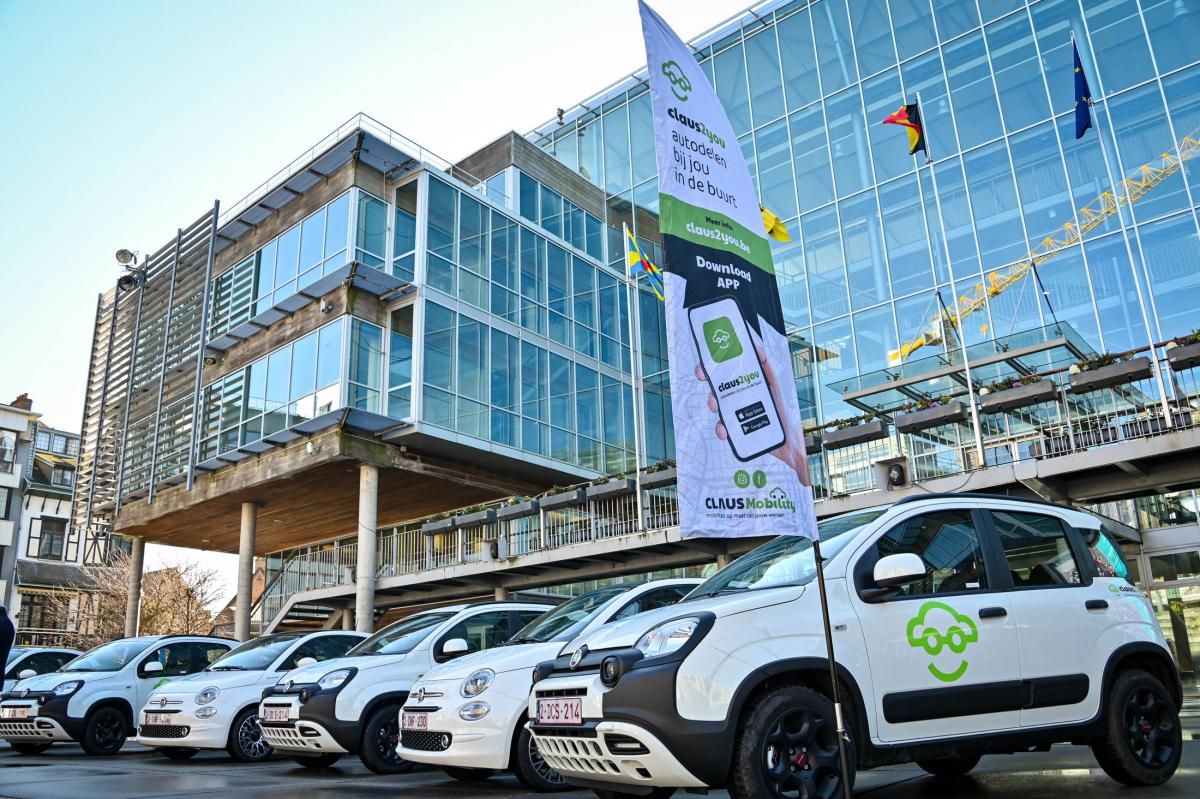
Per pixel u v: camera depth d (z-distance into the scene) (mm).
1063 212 22188
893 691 4484
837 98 27109
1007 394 15703
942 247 23969
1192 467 13883
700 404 4039
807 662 4293
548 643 6836
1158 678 5531
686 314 4141
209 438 25781
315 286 22875
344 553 29359
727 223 4461
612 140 32750
